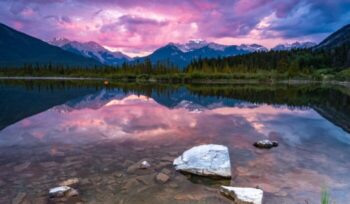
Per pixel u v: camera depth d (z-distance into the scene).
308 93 45.81
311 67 123.50
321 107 26.30
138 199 6.83
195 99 34.59
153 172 8.63
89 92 45.00
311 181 7.99
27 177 8.08
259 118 19.64
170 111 23.16
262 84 88.12
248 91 51.72
